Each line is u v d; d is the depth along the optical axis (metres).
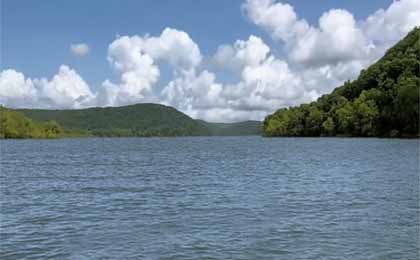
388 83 191.50
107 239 20.94
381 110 178.75
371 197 32.00
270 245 19.59
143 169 59.81
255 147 130.50
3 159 84.50
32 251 19.14
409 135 162.88
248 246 19.48
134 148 140.50
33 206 30.33
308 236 21.03
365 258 17.70
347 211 26.98
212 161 74.06
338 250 18.77
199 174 51.56
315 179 44.12
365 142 134.88
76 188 39.91
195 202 31.17
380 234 21.25
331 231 21.94
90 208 29.38
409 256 17.91
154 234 21.78
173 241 20.42
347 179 43.34
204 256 18.19
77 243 20.31
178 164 68.38
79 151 119.44
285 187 38.56
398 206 28.30
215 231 22.23
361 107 183.88
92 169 60.69
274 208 28.33
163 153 105.50
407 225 23.00
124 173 54.09
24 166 67.12
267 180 44.16
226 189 37.88
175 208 28.86
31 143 195.00
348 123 194.38
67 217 26.34
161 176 49.81
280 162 68.06
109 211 28.19
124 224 24.16
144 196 34.50
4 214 27.42
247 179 45.34
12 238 21.33
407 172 48.06
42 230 22.92
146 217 26.02
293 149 108.44
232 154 95.12
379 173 47.72
